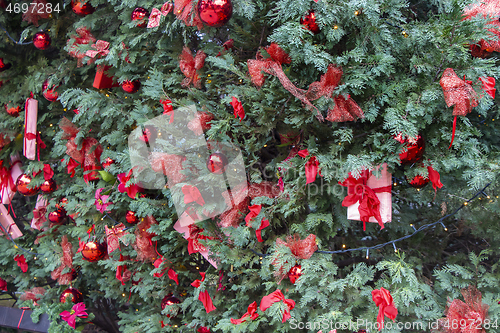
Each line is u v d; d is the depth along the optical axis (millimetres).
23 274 2605
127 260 2006
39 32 2207
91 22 2039
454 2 1225
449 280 1543
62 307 2221
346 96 1295
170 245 1857
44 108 2521
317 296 1445
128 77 1886
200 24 1550
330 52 1494
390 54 1423
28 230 2883
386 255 1709
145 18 1765
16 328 2289
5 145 2598
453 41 1241
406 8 1578
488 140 1720
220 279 1727
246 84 1562
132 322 2066
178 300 1948
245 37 1659
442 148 1418
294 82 1426
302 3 1255
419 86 1359
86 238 2094
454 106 1292
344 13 1316
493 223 1625
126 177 1668
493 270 1603
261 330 1705
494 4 1405
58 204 2348
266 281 1688
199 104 1658
